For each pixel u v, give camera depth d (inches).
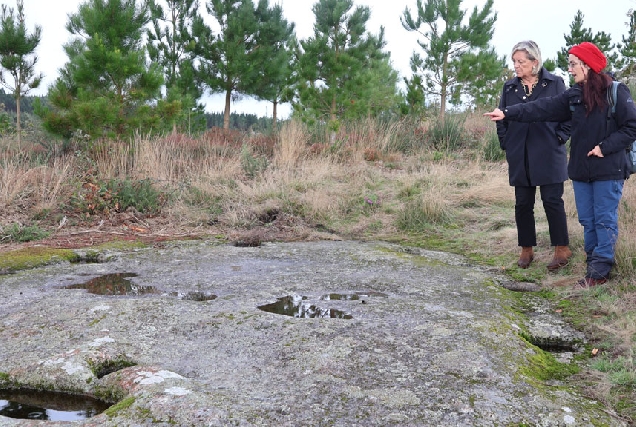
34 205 268.5
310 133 474.9
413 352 104.8
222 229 261.4
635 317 125.4
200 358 103.7
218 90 712.4
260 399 85.9
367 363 99.7
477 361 100.7
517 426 79.4
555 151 169.3
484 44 781.3
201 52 704.4
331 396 86.9
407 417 80.7
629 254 155.9
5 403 90.4
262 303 139.9
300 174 343.0
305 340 111.0
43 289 154.9
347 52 663.8
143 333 116.0
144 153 346.3
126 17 426.3
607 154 147.2
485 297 149.6
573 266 171.9
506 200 281.1
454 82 790.5
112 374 95.3
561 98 158.2
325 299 144.5
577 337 121.9
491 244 217.6
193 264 189.2
